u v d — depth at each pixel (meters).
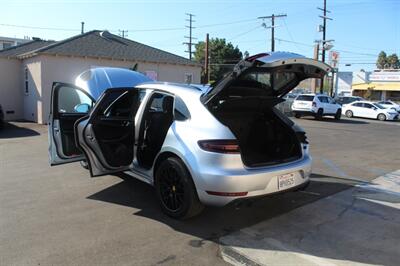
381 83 57.16
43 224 4.75
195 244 4.26
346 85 69.06
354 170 8.34
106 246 4.16
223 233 4.57
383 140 14.55
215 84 4.64
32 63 18.69
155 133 5.49
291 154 5.18
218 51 73.50
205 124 4.56
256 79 4.89
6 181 6.76
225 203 4.34
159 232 4.55
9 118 20.20
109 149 5.39
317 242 4.39
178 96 5.02
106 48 20.55
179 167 4.68
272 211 5.34
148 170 5.32
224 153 4.33
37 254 3.96
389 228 4.85
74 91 7.30
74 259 3.87
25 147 10.65
